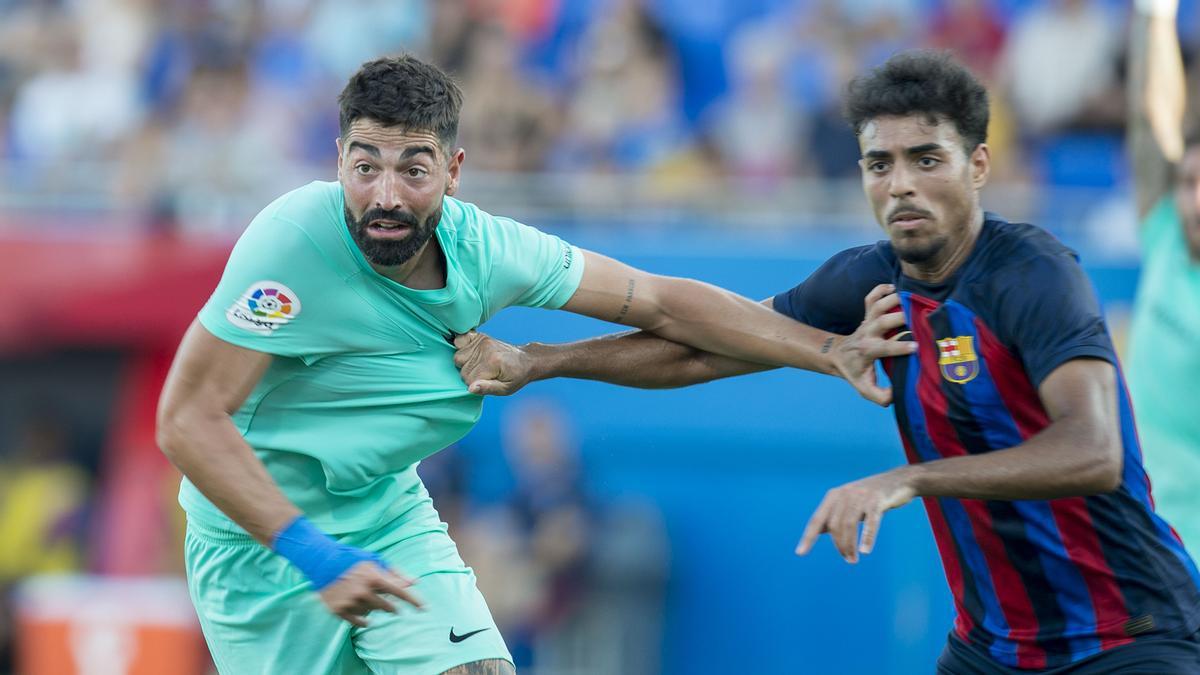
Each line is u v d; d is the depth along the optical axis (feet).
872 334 56.70
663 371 61.93
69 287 129.59
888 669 124.67
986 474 49.39
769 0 157.79
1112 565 53.78
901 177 52.80
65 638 112.78
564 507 124.57
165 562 129.29
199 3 159.74
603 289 60.13
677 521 126.41
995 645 56.49
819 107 152.46
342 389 57.00
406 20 159.22
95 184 143.43
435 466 125.29
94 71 157.69
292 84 157.07
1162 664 53.47
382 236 53.16
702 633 126.41
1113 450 49.47
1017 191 138.92
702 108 155.53
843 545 48.65
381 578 50.83
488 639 58.85
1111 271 127.13
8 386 134.72
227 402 54.80
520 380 59.36
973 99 52.90
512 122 150.10
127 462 131.44
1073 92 151.53
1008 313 52.44
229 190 144.25
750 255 127.65
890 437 124.26
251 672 61.46
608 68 155.12
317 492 58.85
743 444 125.59
